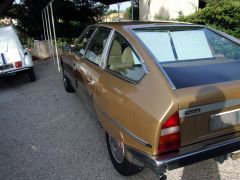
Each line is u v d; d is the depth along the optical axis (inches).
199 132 83.0
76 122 170.1
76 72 162.1
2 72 278.5
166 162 79.0
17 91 259.8
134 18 782.5
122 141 95.7
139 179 109.3
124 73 102.7
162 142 79.0
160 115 77.4
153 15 592.4
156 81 84.8
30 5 615.2
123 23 125.7
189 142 82.6
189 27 122.5
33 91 253.4
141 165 101.0
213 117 83.7
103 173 114.7
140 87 89.1
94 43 142.8
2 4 469.1
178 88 80.4
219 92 81.6
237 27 304.2
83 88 147.1
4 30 292.2
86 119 174.2
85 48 155.1
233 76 90.9
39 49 498.3
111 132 103.7
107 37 124.9
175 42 110.1
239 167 113.9
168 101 77.3
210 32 124.9
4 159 130.4
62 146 139.9
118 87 99.9
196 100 78.4
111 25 126.9
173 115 77.3
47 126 166.9
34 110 198.2
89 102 137.1
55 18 671.1
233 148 87.7
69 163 123.8
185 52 108.0
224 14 308.2
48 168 120.6
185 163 81.3
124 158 102.2
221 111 84.3
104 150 133.8
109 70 114.2
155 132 78.4
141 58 95.7
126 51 105.8
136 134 86.7
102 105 111.4
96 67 126.7
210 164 116.6
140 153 86.1
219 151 85.4
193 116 80.1
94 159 126.0
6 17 652.7
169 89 79.8
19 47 290.4
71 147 138.4
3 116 191.0
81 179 111.5
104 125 110.6
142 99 85.2
